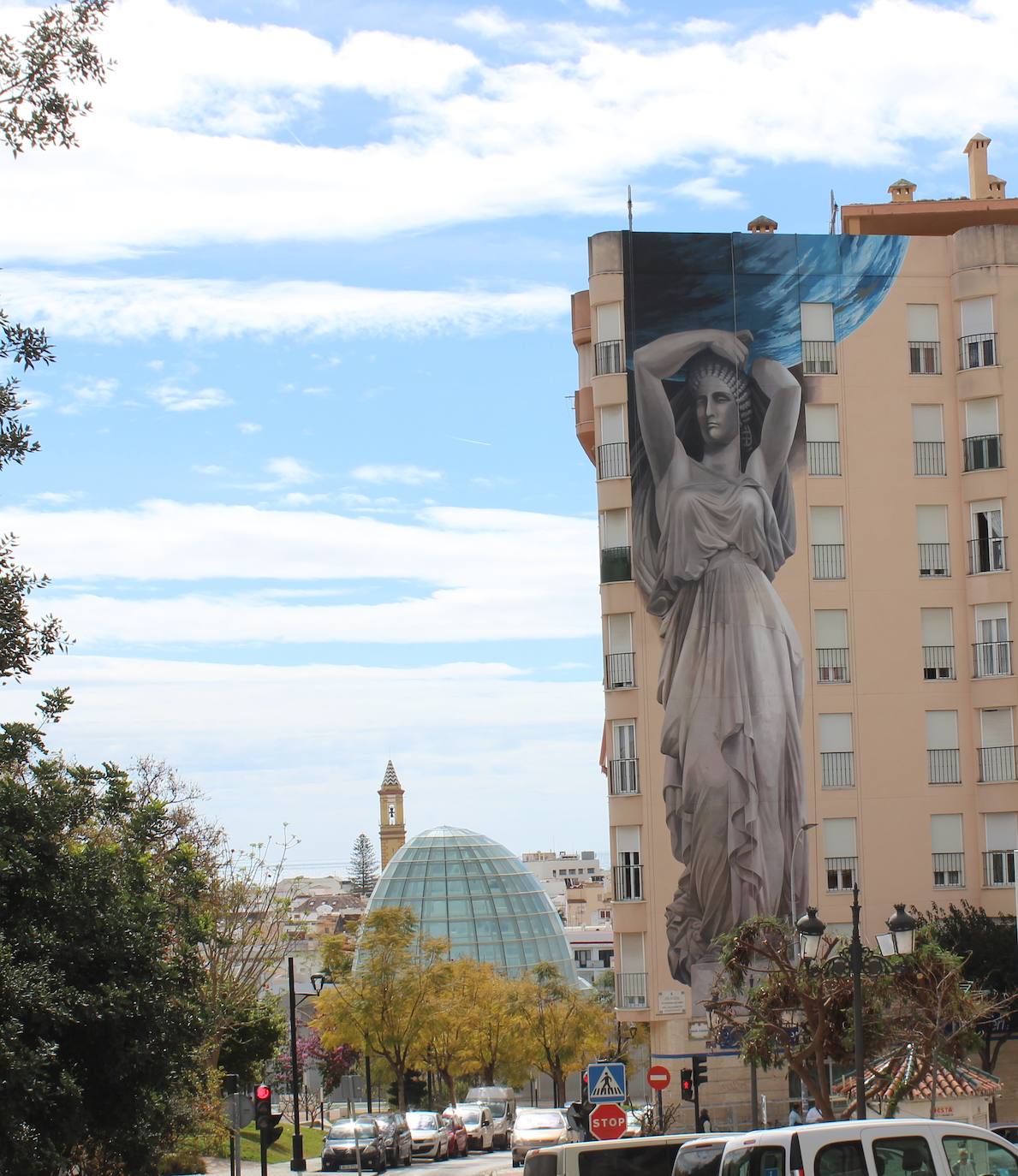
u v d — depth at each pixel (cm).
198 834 6078
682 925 6266
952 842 6412
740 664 6378
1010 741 6412
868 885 6347
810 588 6488
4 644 2352
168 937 2911
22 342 2262
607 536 6556
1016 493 6531
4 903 2591
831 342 6644
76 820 2739
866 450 6594
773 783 6322
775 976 3612
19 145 2178
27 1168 2327
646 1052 11525
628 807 6369
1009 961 5956
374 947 9056
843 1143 2020
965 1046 3722
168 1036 2716
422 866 15988
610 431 6600
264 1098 4659
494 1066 9875
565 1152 2792
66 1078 2411
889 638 6494
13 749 2631
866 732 6425
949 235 7162
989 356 6619
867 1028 3572
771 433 6569
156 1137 2823
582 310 7138
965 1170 2044
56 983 2522
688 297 6619
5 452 2248
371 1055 9475
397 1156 6344
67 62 2184
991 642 6481
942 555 6588
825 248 6681
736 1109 6069
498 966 15412
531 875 16600
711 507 6481
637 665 6444
